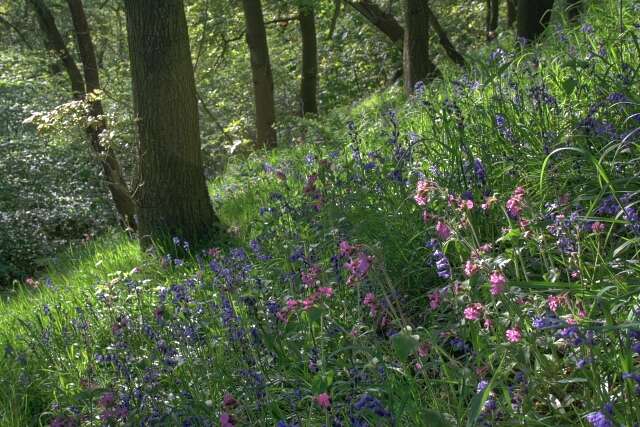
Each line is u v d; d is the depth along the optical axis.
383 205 4.64
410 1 11.77
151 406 3.59
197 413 3.44
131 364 4.12
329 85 26.61
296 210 5.48
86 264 8.15
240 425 3.20
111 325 4.93
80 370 4.64
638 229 2.97
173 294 5.05
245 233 6.82
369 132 8.13
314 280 3.73
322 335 3.40
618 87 4.41
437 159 4.98
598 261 3.26
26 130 17.89
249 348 3.77
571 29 6.94
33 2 14.61
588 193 3.77
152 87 7.15
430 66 11.98
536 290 3.10
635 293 2.51
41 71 18.56
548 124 4.56
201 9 20.09
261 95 15.94
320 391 2.65
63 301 6.36
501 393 2.80
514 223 3.65
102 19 23.19
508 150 4.55
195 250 7.12
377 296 3.71
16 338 5.63
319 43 26.88
